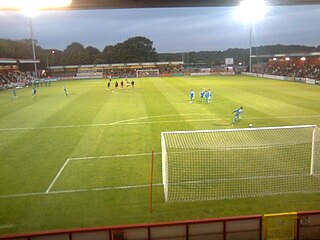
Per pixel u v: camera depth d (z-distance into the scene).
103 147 18.77
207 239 8.55
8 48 93.38
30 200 12.38
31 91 51.53
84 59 127.00
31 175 14.80
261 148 17.45
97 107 32.62
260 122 24.05
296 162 15.50
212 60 156.50
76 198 12.45
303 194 12.39
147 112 29.06
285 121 24.23
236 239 8.61
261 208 11.41
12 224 10.73
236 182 13.47
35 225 10.64
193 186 13.16
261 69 87.44
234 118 24.98
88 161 16.48
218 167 15.01
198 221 8.41
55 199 12.42
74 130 23.00
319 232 8.74
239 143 18.45
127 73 93.12
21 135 21.97
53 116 28.34
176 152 17.09
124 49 129.88
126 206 11.74
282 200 11.94
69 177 14.47
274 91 42.81
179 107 31.20
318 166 14.92
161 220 10.80
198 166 15.16
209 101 34.56
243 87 48.81
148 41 133.75
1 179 14.41
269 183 13.34
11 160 16.92
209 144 18.36
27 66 97.44
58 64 124.62
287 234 8.71
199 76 81.38
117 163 16.08
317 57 73.88
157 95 41.19
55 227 10.52
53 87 58.78
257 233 8.62
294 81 58.31
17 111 31.45
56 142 20.08
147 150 17.91
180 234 8.45
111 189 13.14
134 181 13.84
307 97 36.44
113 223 10.69
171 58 152.12
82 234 8.16
